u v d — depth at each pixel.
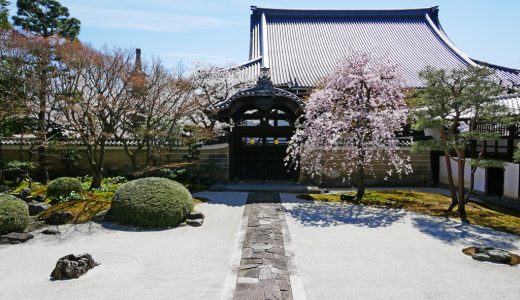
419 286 6.00
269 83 15.16
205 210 11.24
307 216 10.60
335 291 5.79
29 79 13.31
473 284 6.09
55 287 5.90
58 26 18.70
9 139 16.86
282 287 5.92
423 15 27.36
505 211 11.66
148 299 5.48
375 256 7.39
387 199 12.88
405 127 17.22
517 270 6.70
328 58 22.89
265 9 27.64
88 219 9.98
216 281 6.13
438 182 16.81
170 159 16.50
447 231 9.21
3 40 13.34
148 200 9.53
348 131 12.64
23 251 7.68
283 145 16.53
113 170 16.69
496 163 10.09
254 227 9.38
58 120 13.97
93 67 13.15
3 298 5.53
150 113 13.93
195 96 16.84
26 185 14.31
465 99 10.07
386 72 12.86
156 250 7.67
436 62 22.30
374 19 27.31
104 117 13.07
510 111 10.23
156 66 15.37
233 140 16.17
